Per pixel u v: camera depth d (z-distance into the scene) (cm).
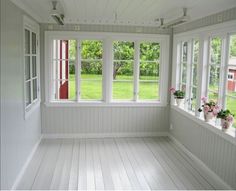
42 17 511
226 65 393
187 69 532
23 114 409
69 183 383
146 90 616
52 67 582
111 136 608
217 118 397
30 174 409
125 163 460
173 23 438
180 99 561
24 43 412
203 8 384
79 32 569
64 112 588
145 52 605
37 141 538
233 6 361
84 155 493
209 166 421
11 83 344
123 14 468
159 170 434
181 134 544
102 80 597
